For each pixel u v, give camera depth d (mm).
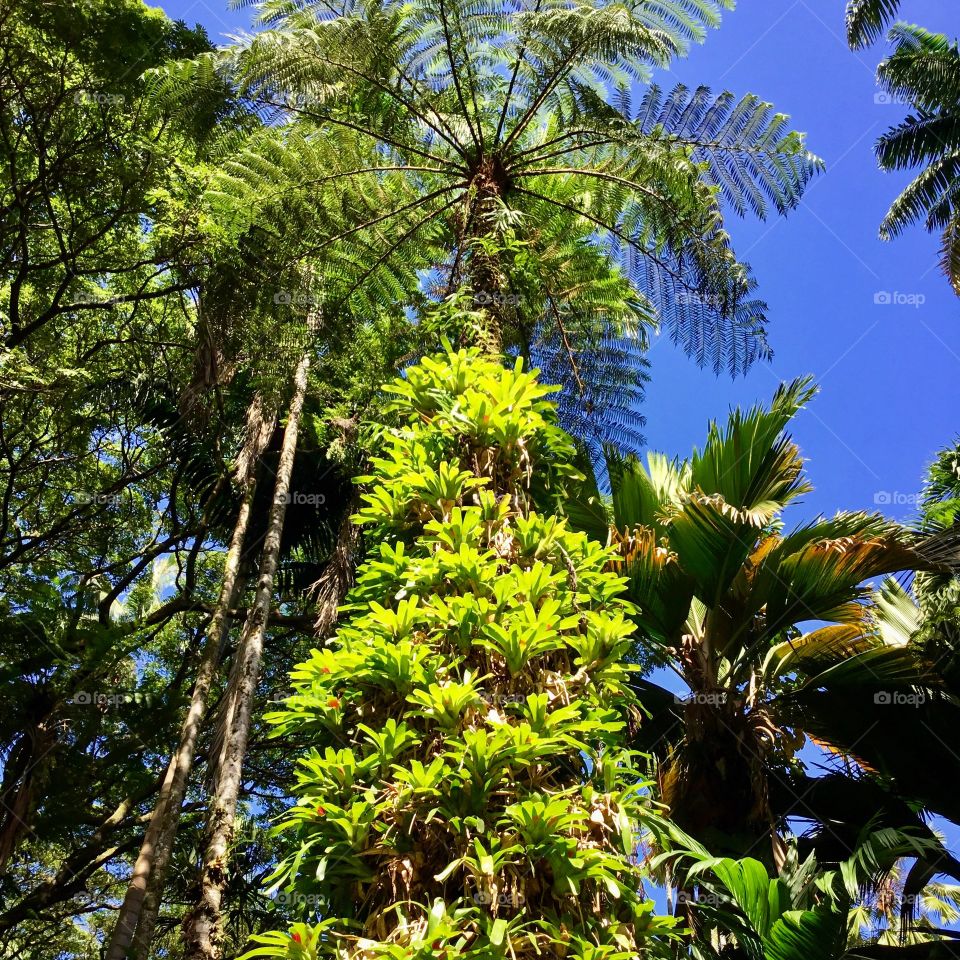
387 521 3186
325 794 2430
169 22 7957
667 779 5707
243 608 10453
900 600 7242
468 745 2389
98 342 8820
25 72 7742
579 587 3014
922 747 5906
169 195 7781
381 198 5207
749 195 5094
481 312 4062
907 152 12180
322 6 4992
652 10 4848
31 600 7723
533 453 3396
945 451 8289
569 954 2197
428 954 2025
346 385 8039
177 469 9867
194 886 5488
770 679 6211
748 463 6254
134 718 7758
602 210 5273
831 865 5617
